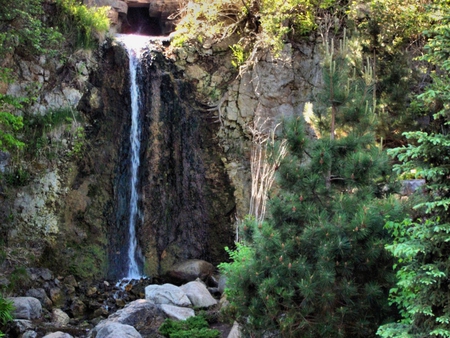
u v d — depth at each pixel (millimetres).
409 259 6727
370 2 17156
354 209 8352
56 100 16188
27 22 15656
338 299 8227
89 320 12883
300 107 17359
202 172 17219
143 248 16359
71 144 16094
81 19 16891
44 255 14898
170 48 18031
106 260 15711
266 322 8250
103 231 15977
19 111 15414
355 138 9055
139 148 17109
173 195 16953
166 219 16734
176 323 10844
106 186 16406
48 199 15391
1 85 15133
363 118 9523
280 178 8930
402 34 16594
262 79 17484
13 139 12844
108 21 17891
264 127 17219
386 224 7816
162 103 17469
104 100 17000
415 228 6402
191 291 12781
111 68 17266
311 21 17438
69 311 13406
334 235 7988
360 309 8109
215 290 14266
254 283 8484
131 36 18328
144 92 17422
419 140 6121
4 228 14555
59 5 16719
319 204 8766
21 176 15039
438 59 6520
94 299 14180
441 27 6477
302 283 7836
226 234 16875
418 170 6215
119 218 16312
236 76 17719
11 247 14523
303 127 9242
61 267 15008
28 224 14953
